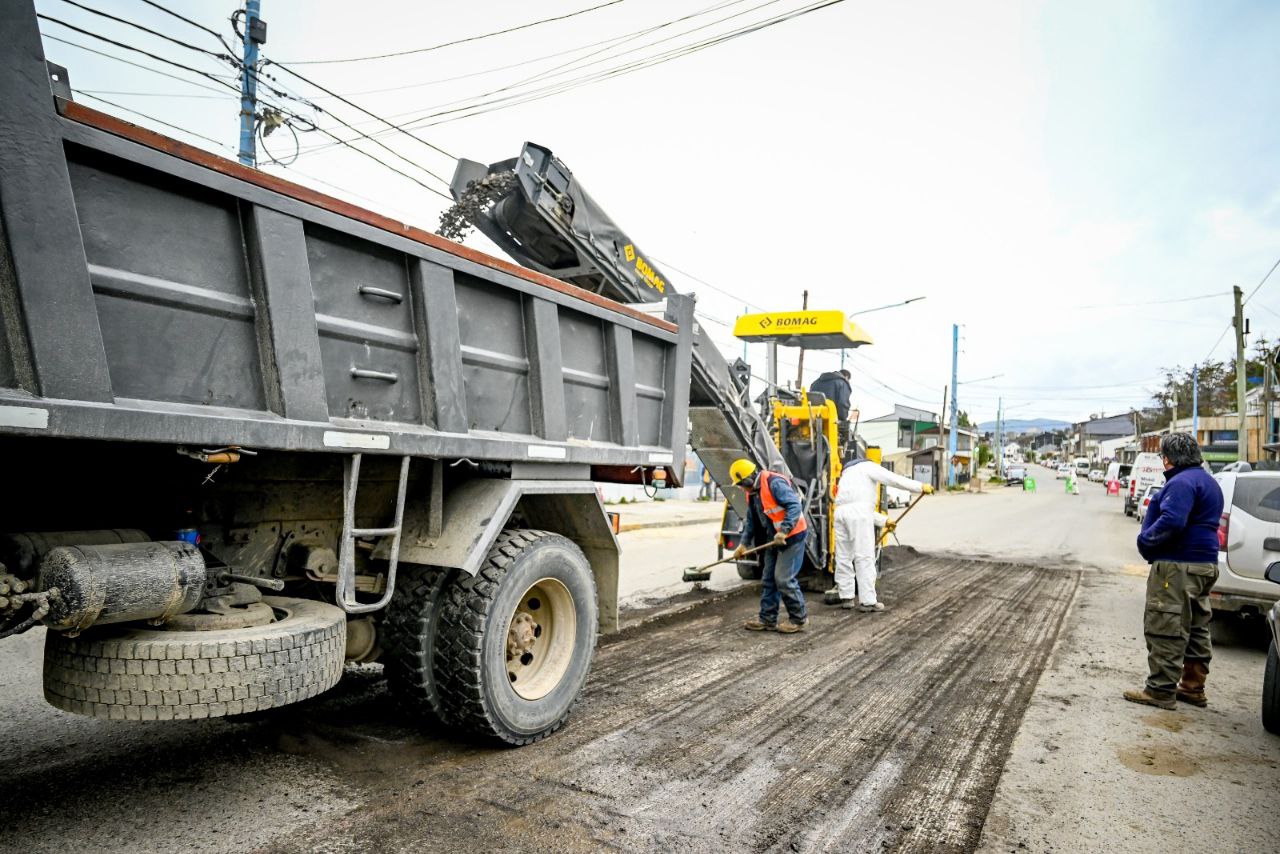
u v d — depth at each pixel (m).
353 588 3.00
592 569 4.52
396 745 3.65
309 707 4.15
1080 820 3.11
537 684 3.86
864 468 7.70
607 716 4.18
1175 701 4.66
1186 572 4.60
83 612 2.27
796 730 4.04
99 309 2.25
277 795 3.07
